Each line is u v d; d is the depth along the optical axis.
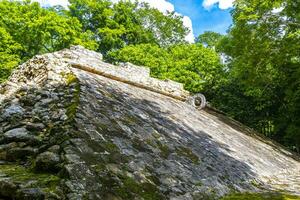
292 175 10.30
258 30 16.95
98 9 35.78
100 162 4.72
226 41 19.55
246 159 9.48
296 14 16.39
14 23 26.80
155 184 5.08
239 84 22.72
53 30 27.69
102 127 5.79
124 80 10.78
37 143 5.37
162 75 28.25
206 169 6.85
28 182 4.07
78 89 7.00
